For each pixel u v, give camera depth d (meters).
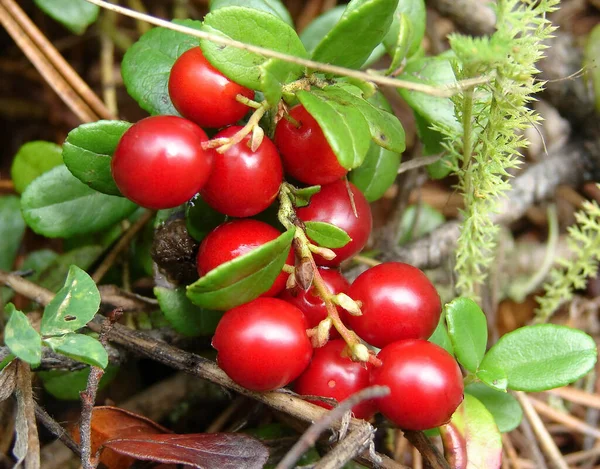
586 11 0.17
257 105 0.09
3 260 0.13
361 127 0.09
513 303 0.15
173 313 0.11
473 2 0.14
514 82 0.10
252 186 0.09
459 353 0.10
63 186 0.11
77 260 0.13
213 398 0.13
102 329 0.10
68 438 0.10
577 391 0.13
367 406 0.10
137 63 0.11
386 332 0.10
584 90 0.14
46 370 0.11
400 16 0.11
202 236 0.11
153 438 0.10
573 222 0.16
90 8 0.13
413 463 0.12
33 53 0.13
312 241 0.10
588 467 0.13
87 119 0.13
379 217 0.16
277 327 0.09
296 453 0.09
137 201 0.09
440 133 0.12
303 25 0.17
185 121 0.09
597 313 0.15
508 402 0.11
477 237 0.12
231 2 0.11
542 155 0.16
